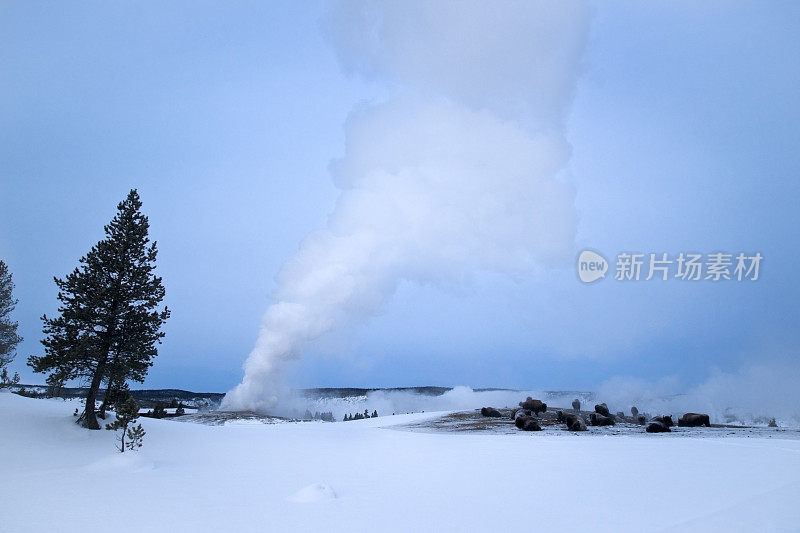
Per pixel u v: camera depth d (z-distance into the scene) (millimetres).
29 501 14688
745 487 16359
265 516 13016
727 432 41344
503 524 12172
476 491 16609
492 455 26641
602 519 12492
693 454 25891
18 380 50594
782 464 22109
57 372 30734
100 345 31938
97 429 30906
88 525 11961
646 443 32250
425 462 24359
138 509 13734
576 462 23422
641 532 11219
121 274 33438
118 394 32625
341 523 12312
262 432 38031
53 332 31547
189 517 12852
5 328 50250
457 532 11469
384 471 21547
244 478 19625
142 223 35469
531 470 21234
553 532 11398
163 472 21078
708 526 11547
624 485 17219
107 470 21125
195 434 33844
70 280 32438
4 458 23109
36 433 28172
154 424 35375
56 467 22281
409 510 13750
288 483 18438
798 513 12609
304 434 38094
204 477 19797
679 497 15000
